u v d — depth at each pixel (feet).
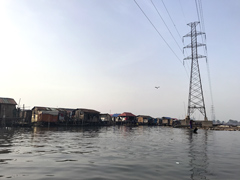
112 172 28.73
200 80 226.99
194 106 232.73
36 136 84.79
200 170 30.66
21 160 35.35
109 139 79.20
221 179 26.07
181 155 43.65
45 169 29.55
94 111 228.63
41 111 176.14
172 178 26.13
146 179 25.58
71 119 208.03
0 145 54.29
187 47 229.86
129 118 302.04
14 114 168.45
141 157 40.57
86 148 52.21
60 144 59.31
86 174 27.45
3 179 24.14
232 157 42.68
